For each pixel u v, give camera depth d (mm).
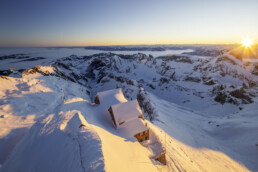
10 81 52969
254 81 151500
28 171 13523
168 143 33156
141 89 121812
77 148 14242
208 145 52094
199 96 144875
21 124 26953
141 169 17234
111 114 30625
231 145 52812
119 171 12977
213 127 71312
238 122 65750
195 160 36812
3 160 17609
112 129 26812
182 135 55938
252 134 53188
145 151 23891
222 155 45188
